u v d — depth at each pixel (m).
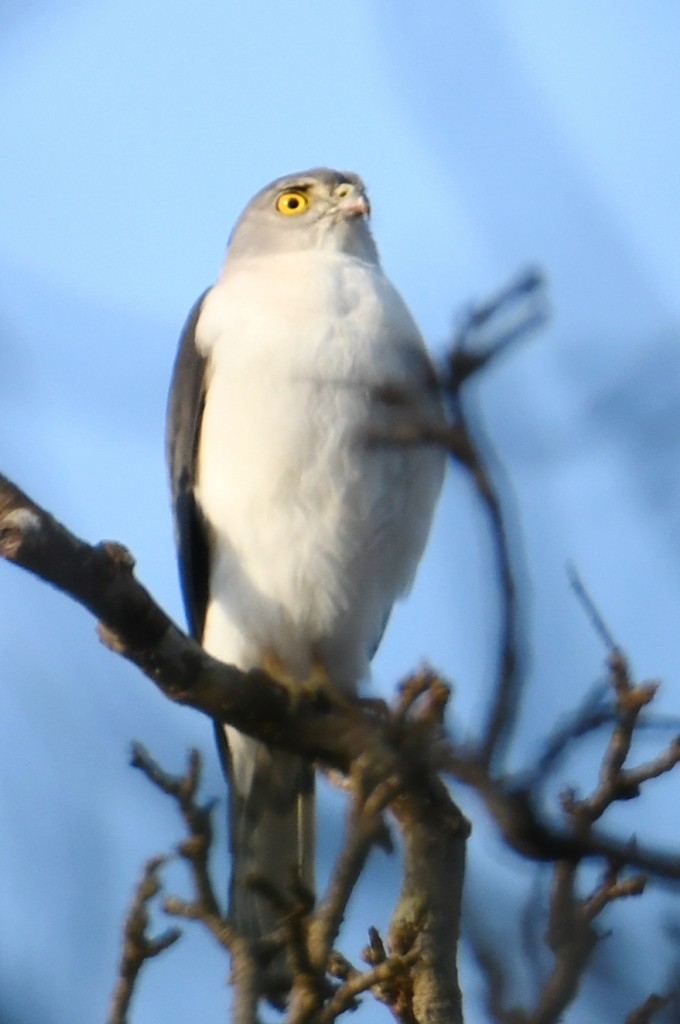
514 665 4.59
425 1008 7.57
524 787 4.66
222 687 8.23
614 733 5.66
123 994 6.35
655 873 4.86
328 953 6.41
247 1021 6.20
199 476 11.25
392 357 10.65
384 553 10.91
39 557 6.96
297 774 10.67
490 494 4.61
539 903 5.91
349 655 11.20
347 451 10.52
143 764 6.47
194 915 6.44
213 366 11.00
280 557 10.82
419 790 7.12
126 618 7.49
